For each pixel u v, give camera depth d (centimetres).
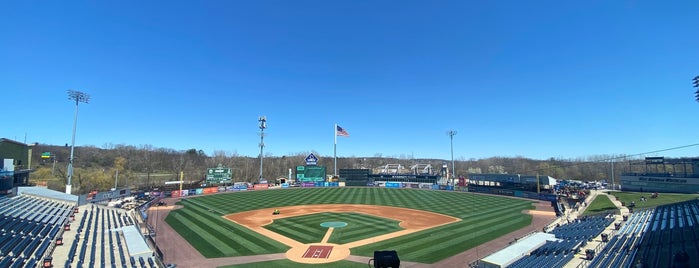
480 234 3791
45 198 5106
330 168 17938
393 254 1717
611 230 3634
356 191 9125
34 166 10275
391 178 11100
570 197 6981
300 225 4284
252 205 6253
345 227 4162
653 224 3772
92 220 4244
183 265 2689
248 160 16675
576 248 2875
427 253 3028
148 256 2705
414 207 5988
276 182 10875
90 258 2634
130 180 10838
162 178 12788
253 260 2819
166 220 4691
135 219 4559
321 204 6412
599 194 7888
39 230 3331
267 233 3822
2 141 5012
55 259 2562
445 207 5984
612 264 2400
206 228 4109
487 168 19675
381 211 5497
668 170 11688
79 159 13425
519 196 7706
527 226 4281
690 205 4759
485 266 2419
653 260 2422
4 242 2783
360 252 3055
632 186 8631
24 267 2311
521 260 2539
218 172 9312
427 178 10425
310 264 2717
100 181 9150
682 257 2302
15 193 4984
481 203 6550
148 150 16450
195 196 7906
